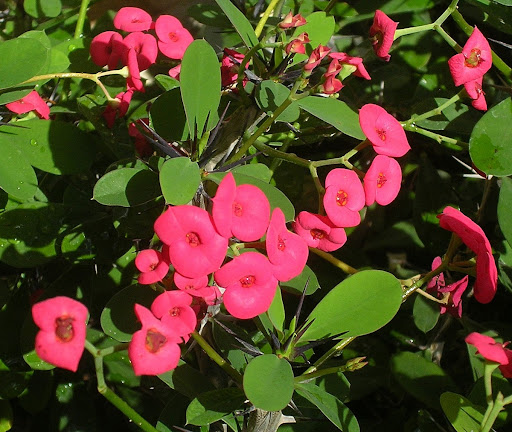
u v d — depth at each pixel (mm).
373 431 287
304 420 263
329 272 296
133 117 282
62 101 293
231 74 259
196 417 222
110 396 213
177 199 200
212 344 261
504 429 271
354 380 291
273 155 248
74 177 293
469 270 241
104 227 273
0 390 276
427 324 281
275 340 216
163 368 190
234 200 204
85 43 292
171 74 267
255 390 198
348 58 234
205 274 197
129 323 233
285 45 233
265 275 203
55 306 184
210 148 226
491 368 207
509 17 297
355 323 226
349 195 223
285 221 220
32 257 266
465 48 256
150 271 208
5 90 249
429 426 270
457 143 281
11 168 245
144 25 261
